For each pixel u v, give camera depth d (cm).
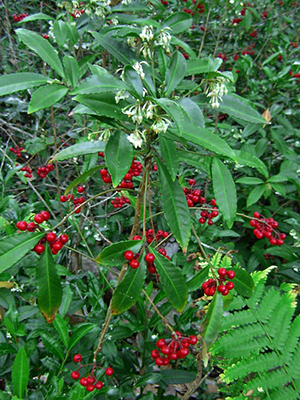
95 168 43
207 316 41
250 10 131
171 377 61
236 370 53
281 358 54
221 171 41
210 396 68
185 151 44
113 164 36
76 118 96
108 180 49
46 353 56
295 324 56
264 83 101
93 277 66
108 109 36
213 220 75
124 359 62
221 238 97
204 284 43
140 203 44
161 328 66
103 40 46
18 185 110
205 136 36
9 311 54
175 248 93
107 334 58
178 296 40
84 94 34
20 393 42
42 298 38
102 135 42
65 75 41
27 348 51
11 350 50
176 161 38
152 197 91
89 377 44
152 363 60
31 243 37
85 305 69
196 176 96
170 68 42
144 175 42
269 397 52
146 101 34
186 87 47
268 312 57
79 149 43
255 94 109
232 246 85
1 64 131
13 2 138
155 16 81
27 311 59
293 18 164
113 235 94
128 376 59
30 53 123
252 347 55
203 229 76
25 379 42
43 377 63
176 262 74
